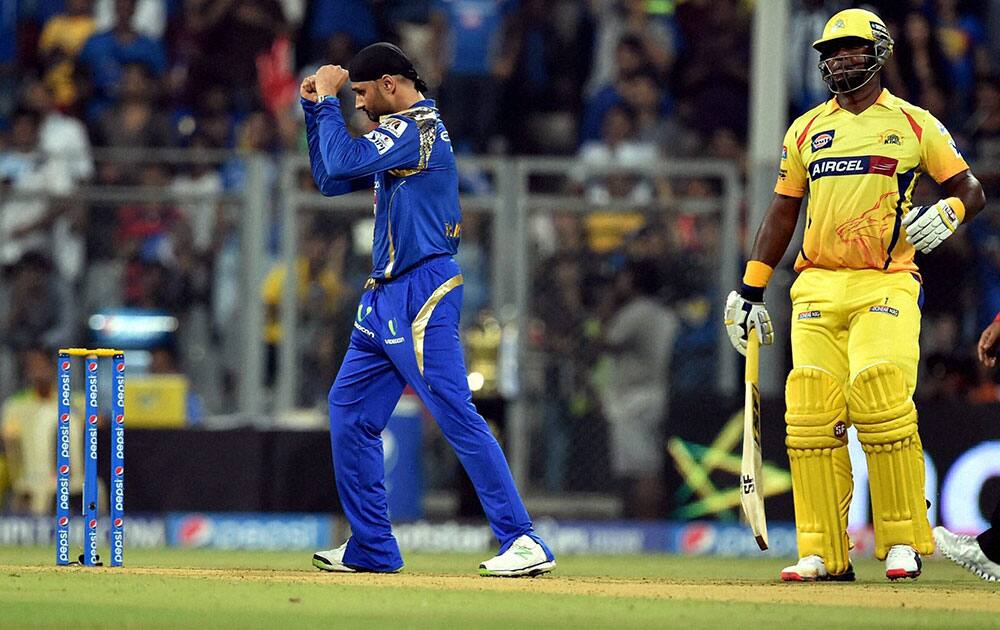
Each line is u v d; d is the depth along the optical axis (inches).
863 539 1470.2
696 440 1560.0
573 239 1632.6
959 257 1620.3
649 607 783.1
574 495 1633.9
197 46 2222.0
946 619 739.4
